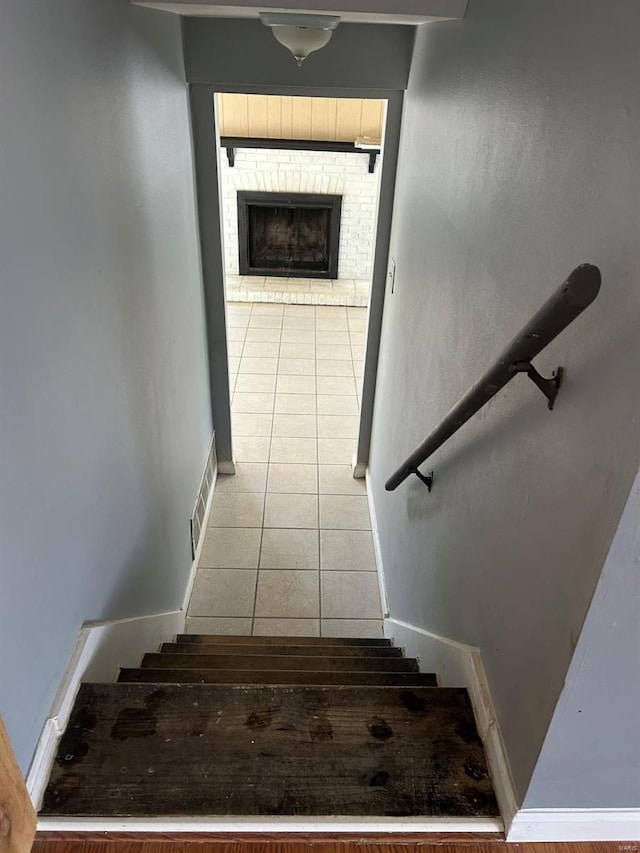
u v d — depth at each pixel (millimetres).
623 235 829
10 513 1096
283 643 2652
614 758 1129
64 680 1382
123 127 1695
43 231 1182
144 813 1233
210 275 3188
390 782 1302
